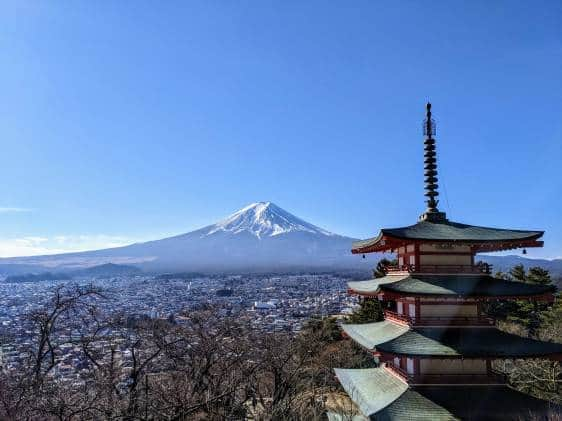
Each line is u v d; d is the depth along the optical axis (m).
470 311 21.80
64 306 25.47
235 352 28.98
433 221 24.08
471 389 20.86
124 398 22.30
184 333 29.33
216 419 23.23
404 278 22.38
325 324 54.12
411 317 22.22
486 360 21.16
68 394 21.06
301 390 33.03
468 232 22.55
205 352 27.30
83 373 24.84
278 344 33.03
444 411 19.75
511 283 21.80
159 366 28.72
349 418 24.67
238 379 27.39
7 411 18.75
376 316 51.81
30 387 20.17
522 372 33.34
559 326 47.28
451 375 21.05
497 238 21.61
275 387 29.34
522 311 56.38
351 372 26.94
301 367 33.72
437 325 21.56
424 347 20.41
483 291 20.94
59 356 30.47
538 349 20.30
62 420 19.78
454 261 22.58
